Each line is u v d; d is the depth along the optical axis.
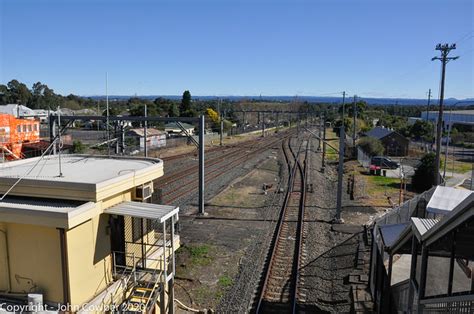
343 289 14.22
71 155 13.79
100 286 9.62
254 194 28.08
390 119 98.38
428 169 31.56
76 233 8.71
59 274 8.68
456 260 7.76
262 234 19.38
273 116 134.88
